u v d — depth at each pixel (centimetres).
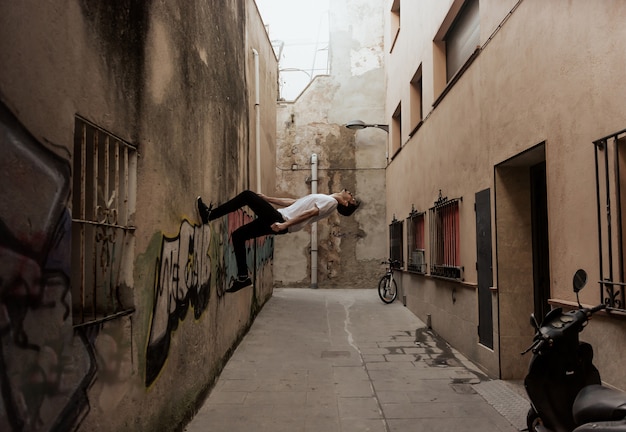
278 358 689
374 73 1644
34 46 207
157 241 364
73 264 301
